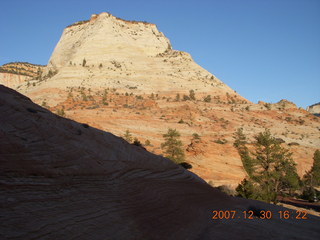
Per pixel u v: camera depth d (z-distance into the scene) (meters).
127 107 98.81
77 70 151.75
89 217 5.01
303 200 46.84
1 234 3.49
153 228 5.95
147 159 9.88
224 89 156.50
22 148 5.09
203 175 42.72
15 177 4.50
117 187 6.78
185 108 100.00
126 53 187.25
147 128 72.69
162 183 9.06
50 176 5.16
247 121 97.00
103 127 65.44
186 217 7.49
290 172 38.06
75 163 6.09
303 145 79.69
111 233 4.94
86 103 96.69
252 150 50.44
